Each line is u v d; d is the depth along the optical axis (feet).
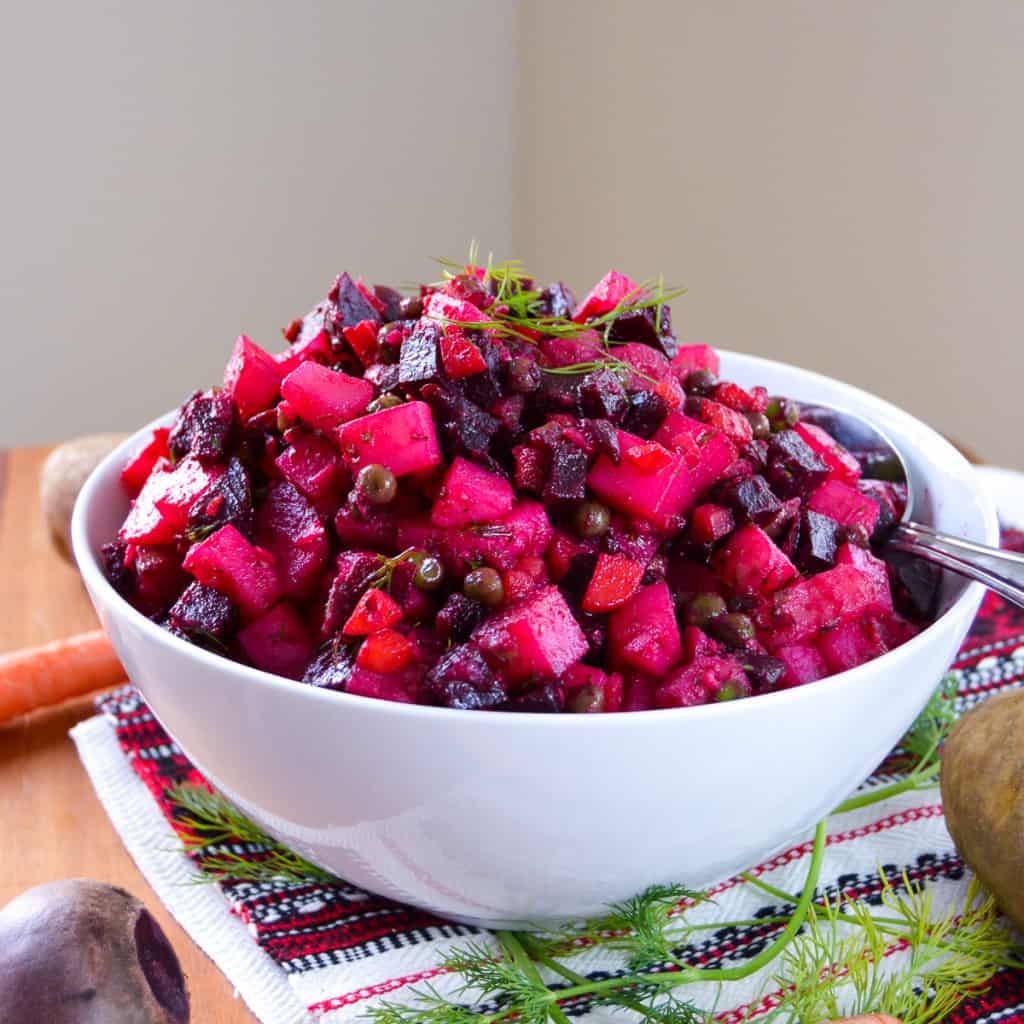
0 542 2.27
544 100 4.94
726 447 1.54
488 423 1.50
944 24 3.46
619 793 1.34
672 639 1.48
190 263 4.75
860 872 1.60
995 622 1.98
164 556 1.58
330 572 1.52
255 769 1.41
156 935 1.45
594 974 1.51
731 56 4.13
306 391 1.53
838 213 3.94
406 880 1.47
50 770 1.78
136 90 4.44
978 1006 1.46
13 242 4.50
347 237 4.97
